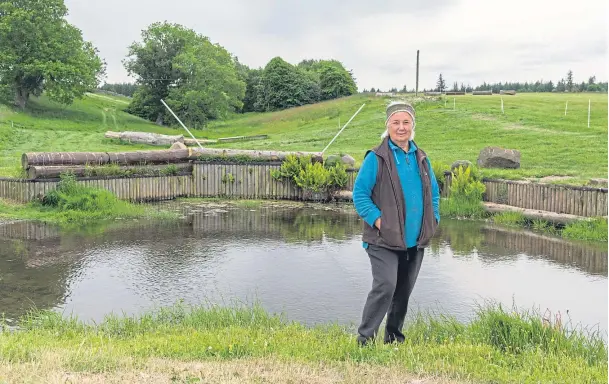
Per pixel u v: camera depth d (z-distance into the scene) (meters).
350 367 4.99
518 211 17.92
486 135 34.88
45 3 61.09
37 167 19.38
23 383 4.37
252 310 8.80
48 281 11.02
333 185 23.73
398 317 5.95
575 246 14.59
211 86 67.50
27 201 19.23
